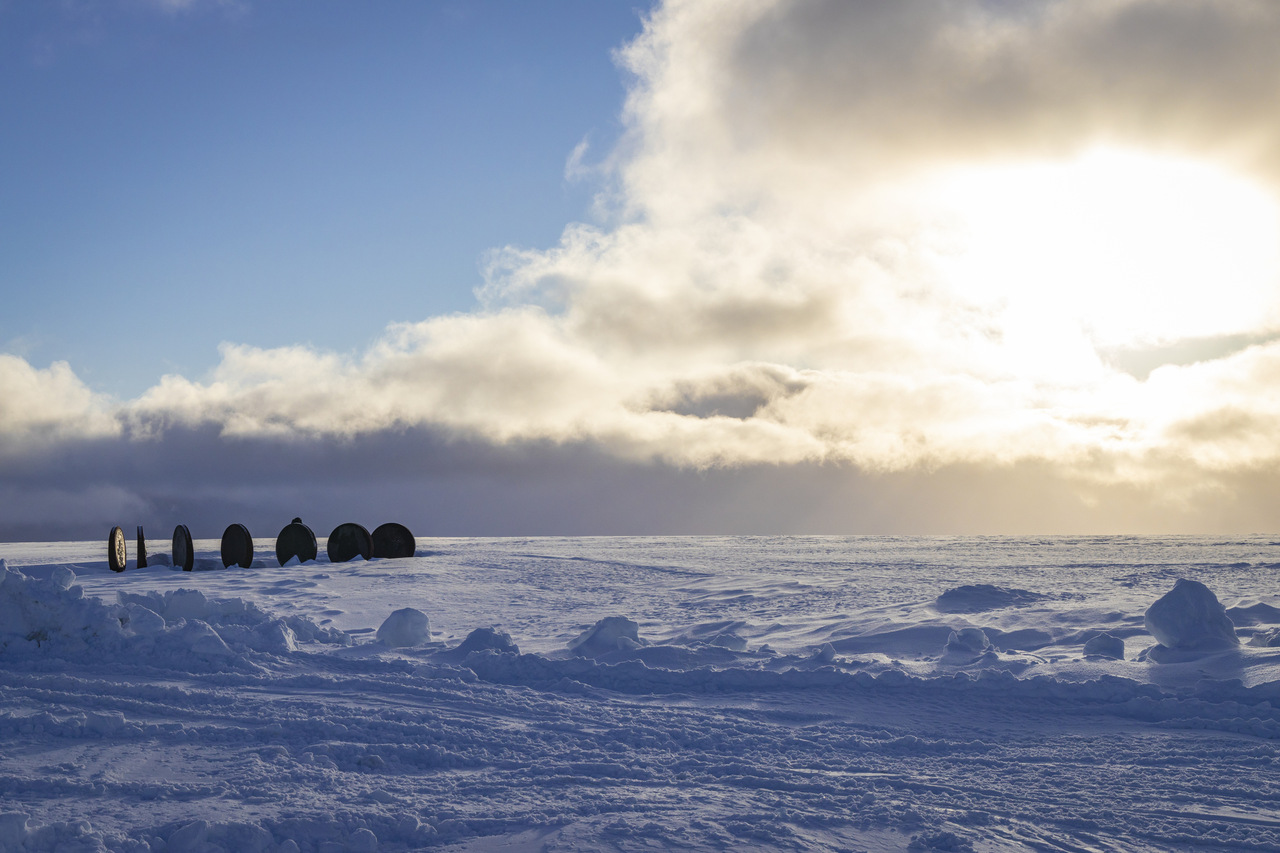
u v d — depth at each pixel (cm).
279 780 589
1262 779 614
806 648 1251
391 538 3369
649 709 846
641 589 2323
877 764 659
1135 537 7462
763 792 582
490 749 689
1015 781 613
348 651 1222
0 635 1007
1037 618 1434
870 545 5769
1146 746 706
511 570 2831
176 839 470
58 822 479
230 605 1249
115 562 2847
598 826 510
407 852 477
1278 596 1997
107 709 767
